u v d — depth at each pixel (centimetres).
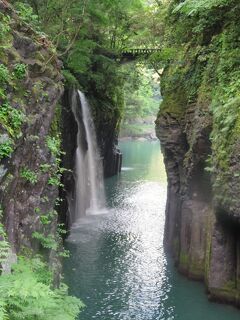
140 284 1582
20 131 927
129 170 4338
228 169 1253
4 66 925
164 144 1845
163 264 1780
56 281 1122
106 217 2548
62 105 2002
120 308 1391
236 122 1255
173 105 1798
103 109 3083
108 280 1609
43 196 1156
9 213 916
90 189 2819
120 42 2952
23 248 979
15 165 939
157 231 2258
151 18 2642
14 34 1050
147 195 3155
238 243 1370
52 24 1922
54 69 1195
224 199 1275
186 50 1866
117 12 2627
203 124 1477
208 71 1546
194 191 1638
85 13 2020
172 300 1449
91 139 2847
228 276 1401
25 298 639
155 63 2589
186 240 1666
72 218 2344
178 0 1800
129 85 4484
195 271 1599
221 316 1342
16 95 967
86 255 1870
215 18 1568
